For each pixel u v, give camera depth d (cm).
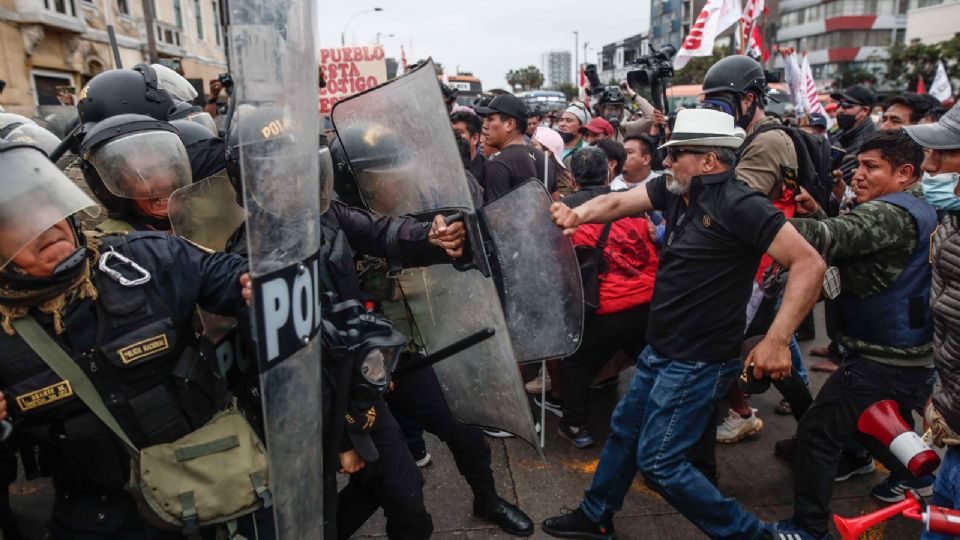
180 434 134
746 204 193
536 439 218
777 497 277
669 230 220
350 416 163
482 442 251
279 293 118
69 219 126
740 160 290
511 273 216
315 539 140
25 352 122
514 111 405
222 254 145
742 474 295
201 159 205
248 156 107
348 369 152
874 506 270
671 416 211
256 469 138
